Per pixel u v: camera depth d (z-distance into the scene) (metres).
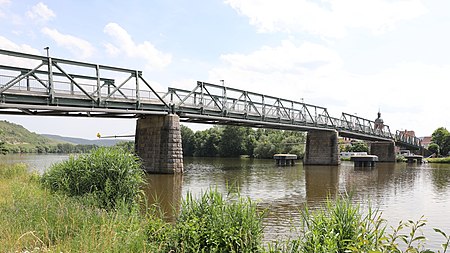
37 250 6.62
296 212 15.77
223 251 6.89
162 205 15.90
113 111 30.31
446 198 20.97
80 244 6.68
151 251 6.96
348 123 66.25
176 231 7.56
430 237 11.67
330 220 7.23
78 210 9.62
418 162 75.19
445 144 103.62
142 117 35.94
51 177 15.44
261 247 7.26
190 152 110.38
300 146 84.56
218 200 8.05
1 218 8.65
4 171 21.53
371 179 33.78
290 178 33.50
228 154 101.56
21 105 25.05
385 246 5.47
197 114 38.12
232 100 43.41
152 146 34.94
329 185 27.72
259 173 39.28
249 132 106.75
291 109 53.66
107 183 12.66
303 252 6.66
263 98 48.28
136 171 13.97
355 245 6.07
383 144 81.12
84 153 14.74
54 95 26.88
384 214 15.80
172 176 32.09
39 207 9.73
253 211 7.76
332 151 60.25
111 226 7.66
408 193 23.34
